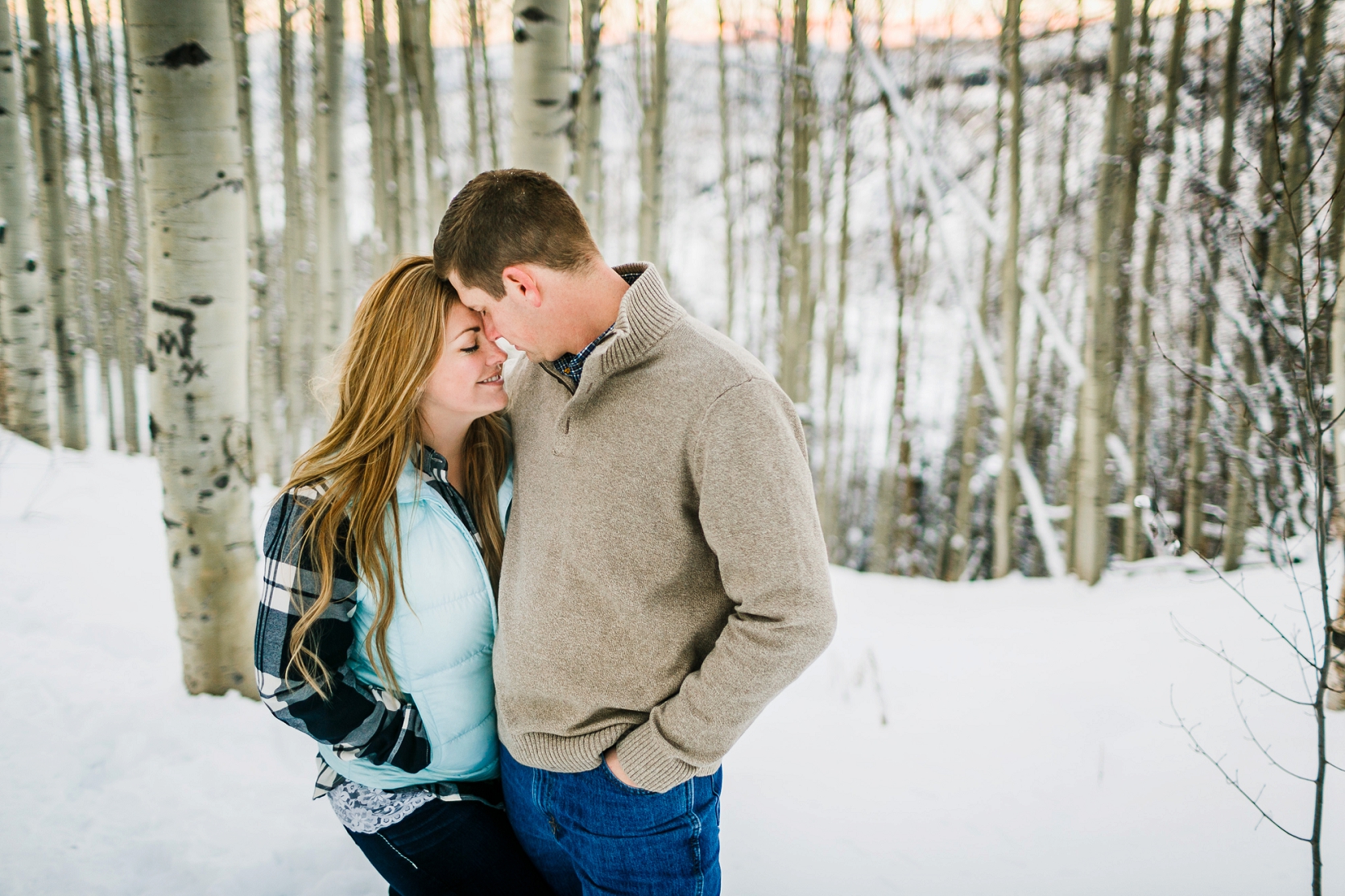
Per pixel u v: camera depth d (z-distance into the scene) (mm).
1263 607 3305
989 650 3395
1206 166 4629
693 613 1104
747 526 986
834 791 2184
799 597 994
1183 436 6461
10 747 2248
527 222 1050
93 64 8000
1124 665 2953
